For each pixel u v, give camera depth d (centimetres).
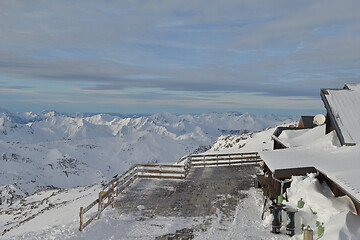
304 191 1475
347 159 1602
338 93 2261
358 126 1953
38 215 2323
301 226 1330
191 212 1689
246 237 1333
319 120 2316
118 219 1577
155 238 1348
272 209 1366
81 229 1366
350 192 1111
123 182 2120
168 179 2472
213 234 1379
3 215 3750
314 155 1848
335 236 1043
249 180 2447
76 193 3588
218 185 2280
